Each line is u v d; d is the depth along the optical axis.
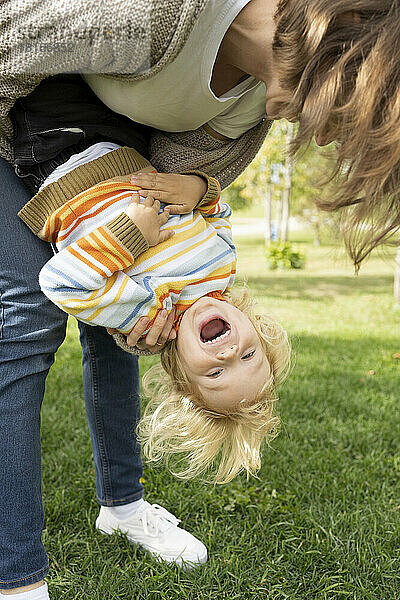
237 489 3.27
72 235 1.97
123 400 2.70
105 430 2.71
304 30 1.53
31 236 2.04
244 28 1.75
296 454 3.71
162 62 1.75
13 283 1.99
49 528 2.92
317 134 1.61
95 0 1.70
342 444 3.95
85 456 3.57
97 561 2.66
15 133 2.00
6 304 1.99
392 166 1.45
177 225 2.07
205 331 2.09
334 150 1.60
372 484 3.36
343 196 1.52
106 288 1.93
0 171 2.03
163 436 2.22
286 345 2.28
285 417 4.36
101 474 2.78
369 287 15.38
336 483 3.35
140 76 1.81
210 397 2.09
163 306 1.99
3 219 2.00
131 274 1.99
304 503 3.18
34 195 2.08
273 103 1.81
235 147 2.21
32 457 2.05
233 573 2.63
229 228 2.32
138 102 1.93
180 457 3.45
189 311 2.07
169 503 3.13
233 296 2.24
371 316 10.64
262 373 2.11
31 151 1.99
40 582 2.10
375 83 1.44
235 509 3.14
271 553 2.80
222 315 2.08
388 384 5.54
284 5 1.60
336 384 5.38
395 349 7.46
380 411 4.63
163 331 2.04
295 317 10.38
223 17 1.71
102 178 2.03
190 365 2.06
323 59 1.53
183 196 2.09
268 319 2.29
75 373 5.26
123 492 2.79
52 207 1.98
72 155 2.04
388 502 3.21
